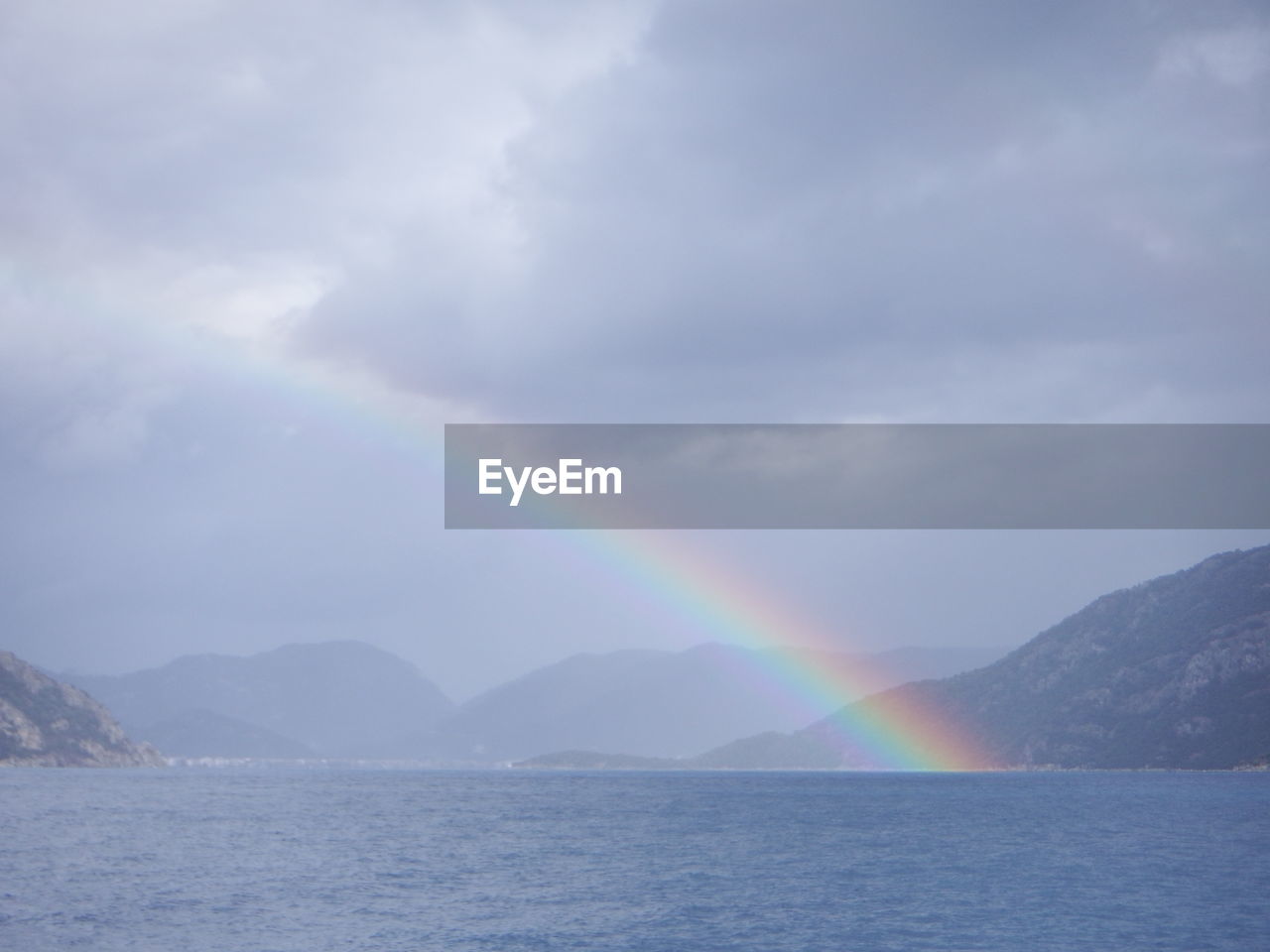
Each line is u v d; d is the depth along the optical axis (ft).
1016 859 368.68
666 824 529.86
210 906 262.67
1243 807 600.80
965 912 259.80
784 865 355.97
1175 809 591.37
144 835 443.73
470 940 225.97
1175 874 327.06
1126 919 250.16
